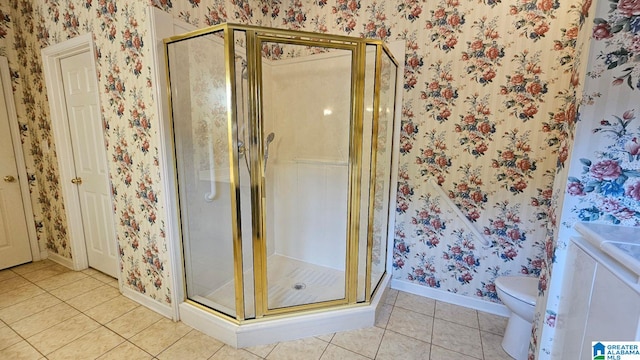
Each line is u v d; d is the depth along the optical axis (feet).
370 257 5.98
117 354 5.10
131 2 5.16
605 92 2.77
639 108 2.68
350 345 5.39
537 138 5.52
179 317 5.96
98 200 7.56
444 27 5.98
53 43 6.79
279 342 5.43
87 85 6.88
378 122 5.73
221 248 5.98
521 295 4.87
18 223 8.38
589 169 2.92
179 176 5.74
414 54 6.32
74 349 5.20
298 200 7.66
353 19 6.86
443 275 6.84
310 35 5.24
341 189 7.10
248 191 5.46
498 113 5.76
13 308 6.41
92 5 5.76
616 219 2.92
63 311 6.31
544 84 5.33
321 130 7.15
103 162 7.14
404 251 7.19
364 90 5.61
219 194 5.83
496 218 6.10
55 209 8.30
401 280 7.36
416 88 6.41
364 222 5.89
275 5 7.77
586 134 2.88
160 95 5.22
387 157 6.70
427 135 6.47
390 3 6.41
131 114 5.68
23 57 7.74
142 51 5.21
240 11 7.06
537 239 5.81
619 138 2.79
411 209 6.92
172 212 5.65
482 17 5.63
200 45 5.57
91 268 8.30
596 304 2.55
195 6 5.87
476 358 5.14
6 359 4.96
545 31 5.21
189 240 6.07
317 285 6.82
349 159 5.74
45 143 7.96
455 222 6.52
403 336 5.67
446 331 5.84
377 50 5.46
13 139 8.11
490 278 6.37
